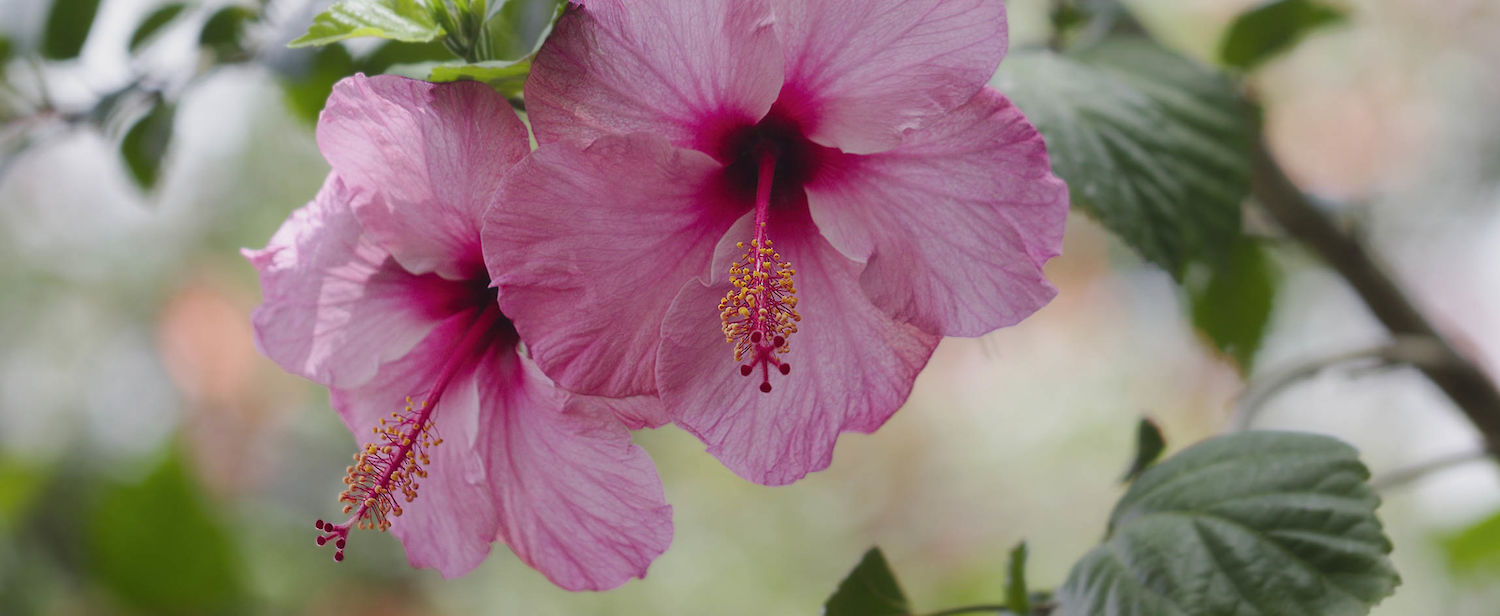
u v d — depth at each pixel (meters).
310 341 0.47
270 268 0.46
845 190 0.44
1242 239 0.58
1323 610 0.43
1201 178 0.48
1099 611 0.45
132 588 0.62
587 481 0.45
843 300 0.44
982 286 0.43
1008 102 0.42
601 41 0.42
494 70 0.43
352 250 0.46
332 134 0.43
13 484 0.85
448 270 0.46
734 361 0.44
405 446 0.45
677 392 0.43
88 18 0.56
